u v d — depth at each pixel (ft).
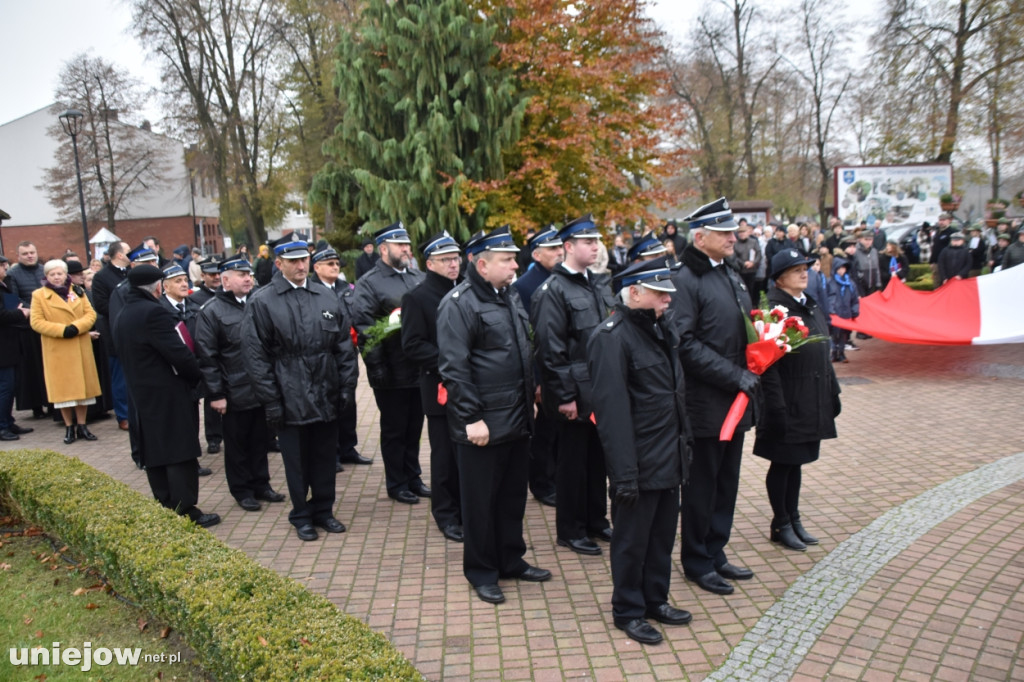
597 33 45.88
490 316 14.64
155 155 116.37
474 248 14.88
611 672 12.10
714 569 15.30
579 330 16.44
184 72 91.40
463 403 14.25
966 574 14.96
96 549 14.37
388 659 9.83
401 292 21.34
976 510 18.13
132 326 17.70
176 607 11.90
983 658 12.10
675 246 48.57
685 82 103.35
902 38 79.87
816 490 20.08
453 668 12.29
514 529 15.35
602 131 43.65
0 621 13.62
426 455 24.88
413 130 43.83
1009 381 31.60
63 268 27.09
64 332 26.32
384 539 17.92
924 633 12.91
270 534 18.37
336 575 15.93
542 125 46.14
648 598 13.64
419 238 43.70
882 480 20.62
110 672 11.94
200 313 20.26
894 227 66.54
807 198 116.16
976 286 35.04
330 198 52.24
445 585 15.39
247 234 99.55
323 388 18.01
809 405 15.97
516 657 12.60
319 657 9.78
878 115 87.45
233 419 20.25
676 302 14.57
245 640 10.35
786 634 13.10
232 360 20.16
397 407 20.25
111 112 110.83
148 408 17.92
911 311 35.78
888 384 32.14
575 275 16.78
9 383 27.89
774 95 104.73
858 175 65.98
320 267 21.43
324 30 88.79
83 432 27.76
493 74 44.19
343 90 46.37
